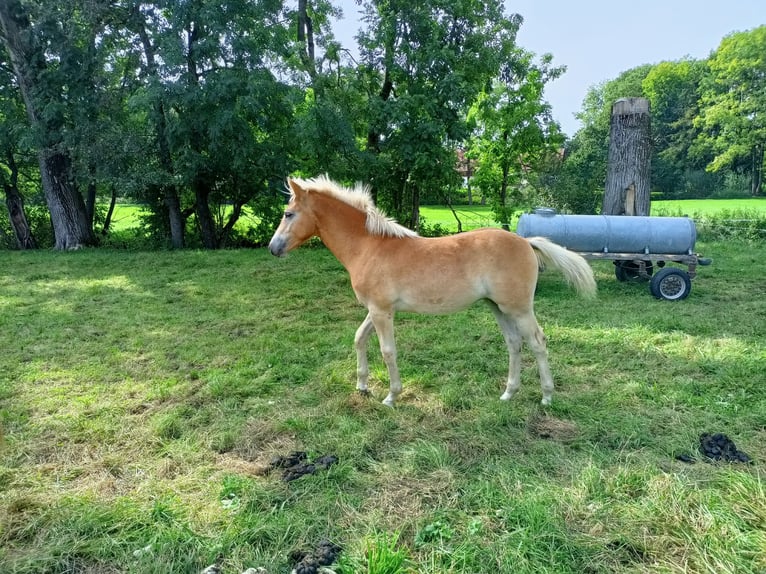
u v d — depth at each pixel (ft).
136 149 41.68
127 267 35.63
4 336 19.35
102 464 10.35
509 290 12.07
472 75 45.03
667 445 10.60
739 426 11.30
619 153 29.99
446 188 52.26
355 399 13.33
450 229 56.95
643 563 7.38
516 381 13.24
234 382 14.56
